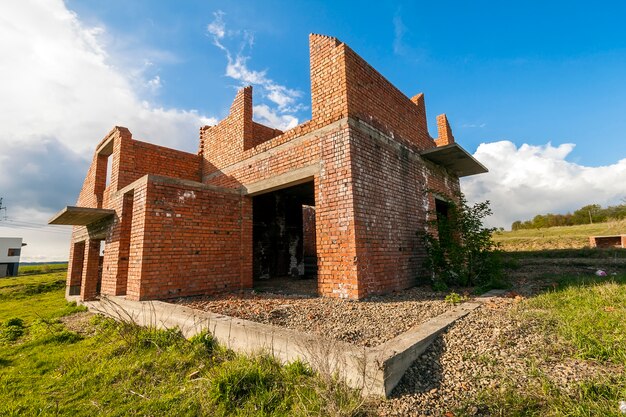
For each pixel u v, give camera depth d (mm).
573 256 12234
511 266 10352
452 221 7605
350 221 5953
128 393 3236
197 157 10758
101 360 4160
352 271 5781
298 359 3252
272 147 7883
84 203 12484
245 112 9125
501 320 3984
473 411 2336
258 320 4441
